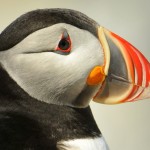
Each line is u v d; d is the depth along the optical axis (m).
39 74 1.99
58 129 1.99
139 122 2.27
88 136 2.00
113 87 2.01
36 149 1.96
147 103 2.27
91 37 2.01
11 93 1.99
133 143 2.26
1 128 1.97
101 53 2.01
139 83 2.01
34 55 1.99
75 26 2.00
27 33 1.99
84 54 2.00
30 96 1.99
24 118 1.98
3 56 1.99
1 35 2.00
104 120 2.26
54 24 2.00
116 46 2.01
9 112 1.98
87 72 2.01
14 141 1.96
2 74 1.99
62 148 1.98
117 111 2.26
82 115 2.01
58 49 2.00
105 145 2.00
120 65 2.01
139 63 2.01
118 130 2.26
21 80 1.99
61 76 2.00
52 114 1.99
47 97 2.00
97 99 2.02
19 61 1.99
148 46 2.30
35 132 1.97
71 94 2.00
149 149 2.26
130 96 2.01
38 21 1.99
